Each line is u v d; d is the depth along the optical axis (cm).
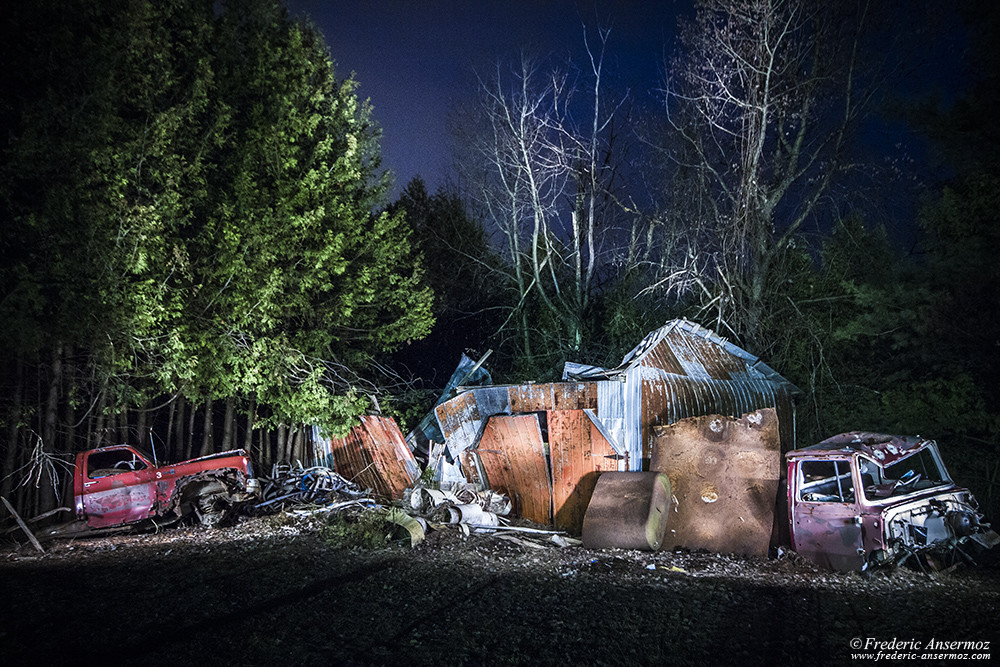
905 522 1048
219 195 1587
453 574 1032
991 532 1072
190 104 1453
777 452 1234
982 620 791
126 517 1417
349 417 1678
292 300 1644
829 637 735
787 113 2202
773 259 2219
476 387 1664
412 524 1266
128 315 1341
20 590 944
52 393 1498
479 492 1536
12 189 1261
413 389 2136
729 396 1602
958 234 1548
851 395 1838
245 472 1558
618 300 2580
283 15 1773
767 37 2172
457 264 2955
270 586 952
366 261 1888
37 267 1287
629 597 902
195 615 812
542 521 1529
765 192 2209
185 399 1852
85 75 1313
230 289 1530
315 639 726
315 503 1639
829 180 2150
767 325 2142
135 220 1321
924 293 1616
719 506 1245
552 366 2556
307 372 1689
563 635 742
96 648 698
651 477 1284
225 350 1532
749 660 670
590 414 1495
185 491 1482
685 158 2508
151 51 1409
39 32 1289
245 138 1623
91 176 1283
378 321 2048
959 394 1538
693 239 2488
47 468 1509
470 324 2916
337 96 1894
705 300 2292
